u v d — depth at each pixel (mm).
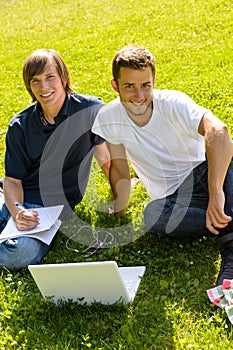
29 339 4059
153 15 11930
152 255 4855
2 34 12523
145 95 4508
